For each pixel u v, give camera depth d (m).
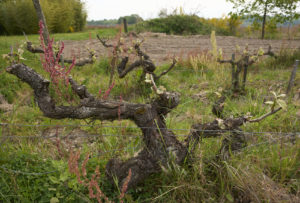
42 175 2.48
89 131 3.66
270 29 16.06
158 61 8.70
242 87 5.15
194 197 2.37
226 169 2.50
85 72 6.38
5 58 2.84
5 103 4.31
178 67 7.21
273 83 5.77
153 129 2.38
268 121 3.71
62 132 3.64
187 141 2.52
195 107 4.53
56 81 2.74
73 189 2.30
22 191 2.28
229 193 2.38
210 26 18.48
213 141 2.90
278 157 2.78
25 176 2.45
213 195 2.42
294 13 12.95
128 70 4.82
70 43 11.84
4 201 2.20
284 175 2.56
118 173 2.39
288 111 3.96
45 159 2.84
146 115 2.37
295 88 5.23
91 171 2.65
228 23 19.62
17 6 15.15
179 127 3.68
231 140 2.60
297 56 7.71
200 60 6.98
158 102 2.47
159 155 2.38
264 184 2.36
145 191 2.51
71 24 19.83
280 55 7.71
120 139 3.23
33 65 5.85
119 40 4.31
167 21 17.50
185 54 9.96
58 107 2.15
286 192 2.45
